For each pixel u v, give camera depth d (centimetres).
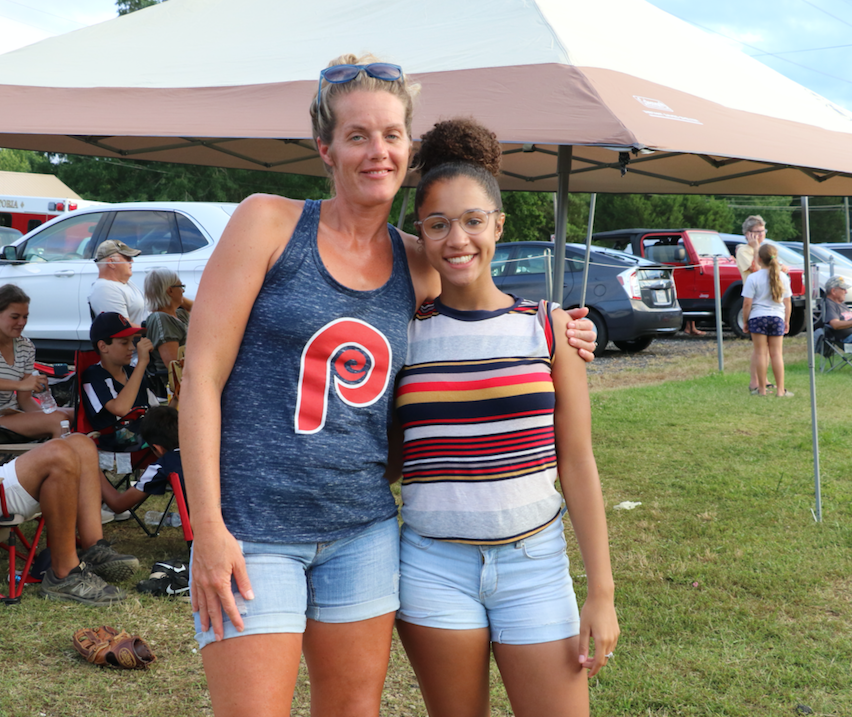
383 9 359
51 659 290
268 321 158
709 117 300
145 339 438
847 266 1411
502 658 173
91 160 2923
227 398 159
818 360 1166
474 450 169
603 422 742
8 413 456
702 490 521
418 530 175
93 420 432
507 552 170
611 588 172
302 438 157
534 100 269
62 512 337
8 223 1376
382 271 173
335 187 169
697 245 1445
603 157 495
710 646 309
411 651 178
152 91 312
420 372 173
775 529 445
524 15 326
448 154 183
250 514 155
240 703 149
